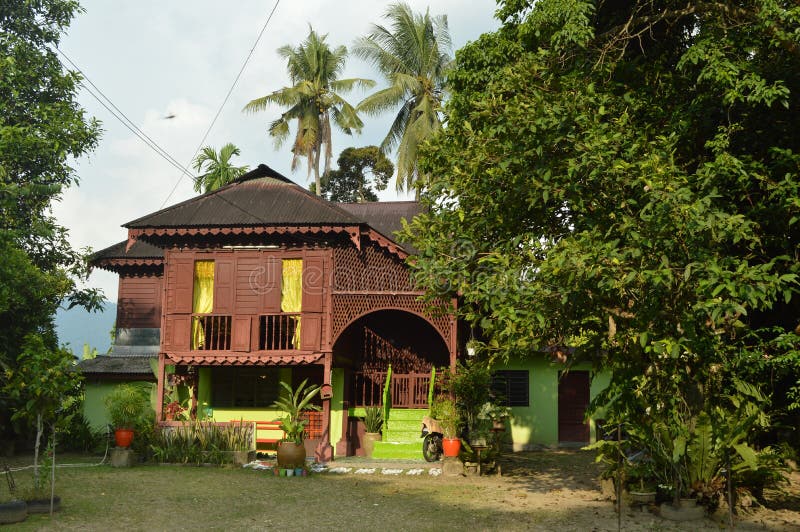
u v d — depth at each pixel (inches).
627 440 501.0
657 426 458.9
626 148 448.8
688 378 462.9
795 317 559.2
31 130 928.9
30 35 986.1
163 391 793.6
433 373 781.3
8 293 824.3
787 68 476.7
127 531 394.9
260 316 794.2
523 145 456.4
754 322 597.0
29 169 947.3
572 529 408.2
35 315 909.2
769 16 458.9
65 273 967.6
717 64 460.4
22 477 611.2
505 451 902.4
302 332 777.6
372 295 781.3
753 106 458.0
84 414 901.8
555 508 476.7
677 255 401.4
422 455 773.9
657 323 424.5
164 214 798.5
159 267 981.8
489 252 521.7
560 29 541.3
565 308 447.5
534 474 664.4
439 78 1542.8
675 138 450.9
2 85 903.7
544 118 440.8
